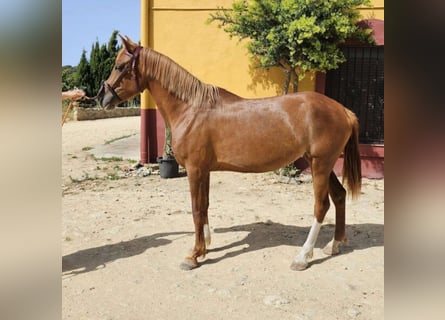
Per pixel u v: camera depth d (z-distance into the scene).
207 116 3.79
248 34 7.41
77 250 4.40
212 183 7.57
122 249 4.41
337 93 8.17
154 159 8.98
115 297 3.40
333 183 4.12
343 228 4.18
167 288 3.55
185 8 8.59
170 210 5.80
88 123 19.94
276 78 8.39
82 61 25.64
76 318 3.07
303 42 7.02
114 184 7.47
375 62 7.91
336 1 6.84
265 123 3.75
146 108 8.79
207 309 3.20
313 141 3.73
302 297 3.36
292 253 4.26
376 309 3.16
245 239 4.64
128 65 3.92
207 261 4.09
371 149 7.92
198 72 8.72
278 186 7.31
